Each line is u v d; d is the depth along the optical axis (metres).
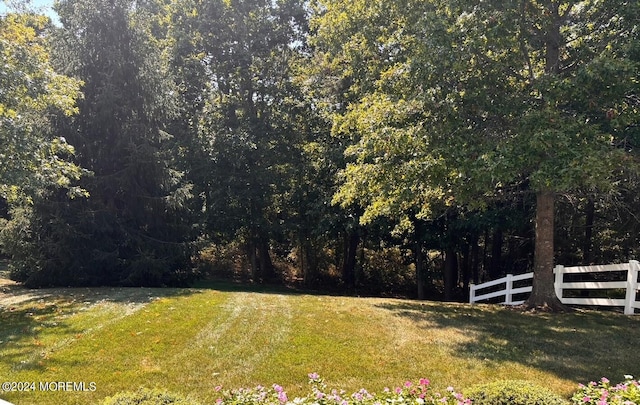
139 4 20.52
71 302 10.69
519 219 14.85
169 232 15.72
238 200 20.58
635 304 9.72
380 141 9.27
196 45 22.45
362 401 4.20
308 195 21.38
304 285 24.36
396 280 24.91
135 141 14.77
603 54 8.32
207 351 6.73
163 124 16.06
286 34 23.59
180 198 14.95
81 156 14.23
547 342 7.61
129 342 7.13
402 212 13.92
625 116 8.46
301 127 22.52
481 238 22.38
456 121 8.94
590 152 7.71
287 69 23.05
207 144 20.30
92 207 14.27
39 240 13.70
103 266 14.20
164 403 3.69
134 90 14.73
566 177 7.51
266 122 21.77
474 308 10.87
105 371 5.95
